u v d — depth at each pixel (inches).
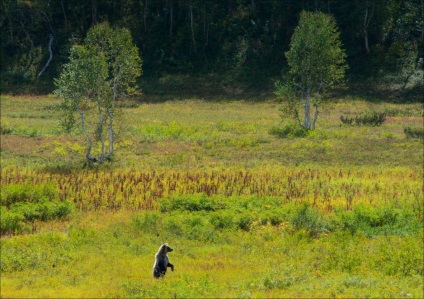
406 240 3216.0
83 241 3230.8
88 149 6161.4
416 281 2468.0
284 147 7101.4
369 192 4660.4
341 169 5792.3
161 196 4448.8
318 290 2279.8
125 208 4114.2
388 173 5580.7
